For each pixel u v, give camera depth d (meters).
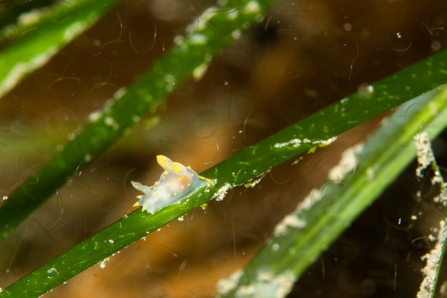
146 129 0.25
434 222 0.23
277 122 0.25
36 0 0.23
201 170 0.25
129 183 0.24
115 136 0.22
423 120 0.22
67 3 0.23
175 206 0.21
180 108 0.25
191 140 0.25
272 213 0.24
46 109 0.25
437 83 0.22
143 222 0.21
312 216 0.23
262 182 0.24
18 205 0.22
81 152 0.22
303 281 0.23
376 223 0.24
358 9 0.25
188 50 0.23
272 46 0.25
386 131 0.23
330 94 0.25
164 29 0.25
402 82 0.22
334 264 0.23
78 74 0.25
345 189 0.23
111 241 0.21
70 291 0.23
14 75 0.23
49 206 0.24
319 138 0.21
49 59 0.25
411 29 0.25
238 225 0.24
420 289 0.23
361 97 0.22
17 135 0.24
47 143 0.24
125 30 0.25
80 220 0.24
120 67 0.25
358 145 0.24
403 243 0.23
